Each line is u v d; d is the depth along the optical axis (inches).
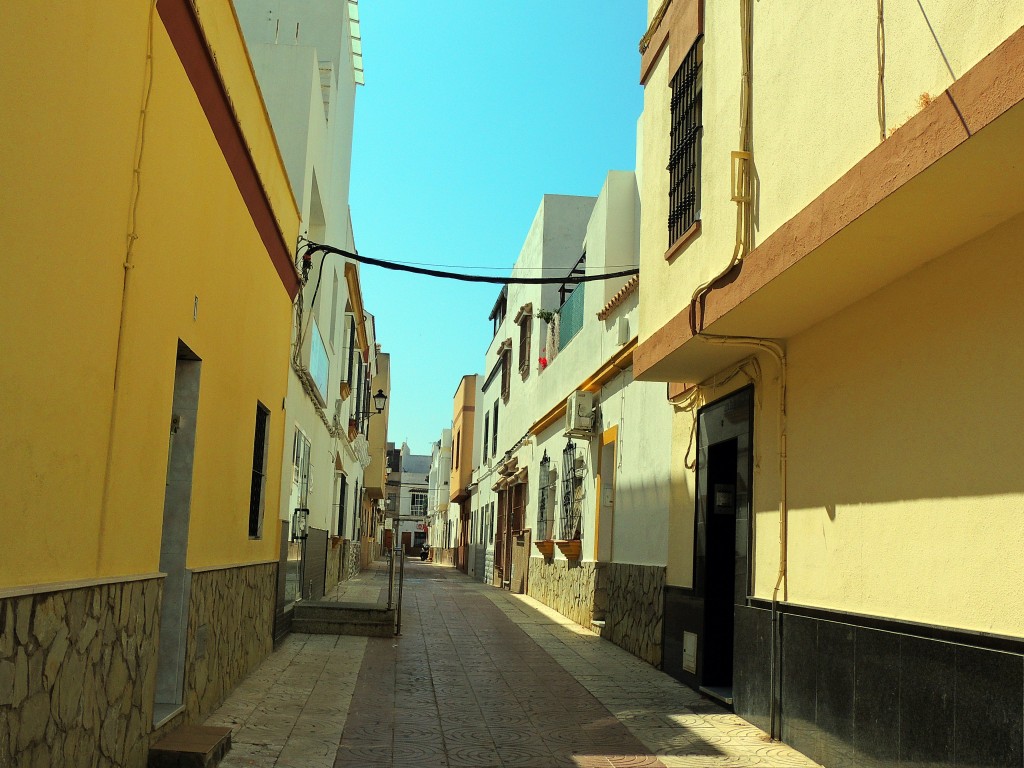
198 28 219.8
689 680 358.9
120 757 186.2
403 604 703.1
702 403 369.7
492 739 264.4
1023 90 139.0
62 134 145.1
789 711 267.1
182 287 227.3
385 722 281.0
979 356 192.4
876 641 222.5
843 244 203.3
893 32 188.2
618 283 572.4
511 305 1061.1
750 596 303.3
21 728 134.6
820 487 261.0
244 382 321.7
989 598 184.9
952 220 187.5
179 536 247.9
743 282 251.3
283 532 446.3
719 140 284.2
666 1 354.3
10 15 123.9
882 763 216.7
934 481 206.1
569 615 630.5
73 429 156.9
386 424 1583.4
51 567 149.5
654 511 441.1
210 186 254.5
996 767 176.9
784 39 242.2
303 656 410.6
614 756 248.8
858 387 243.1
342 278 711.1
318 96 509.7
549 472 752.3
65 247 149.1
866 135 197.3
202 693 267.6
